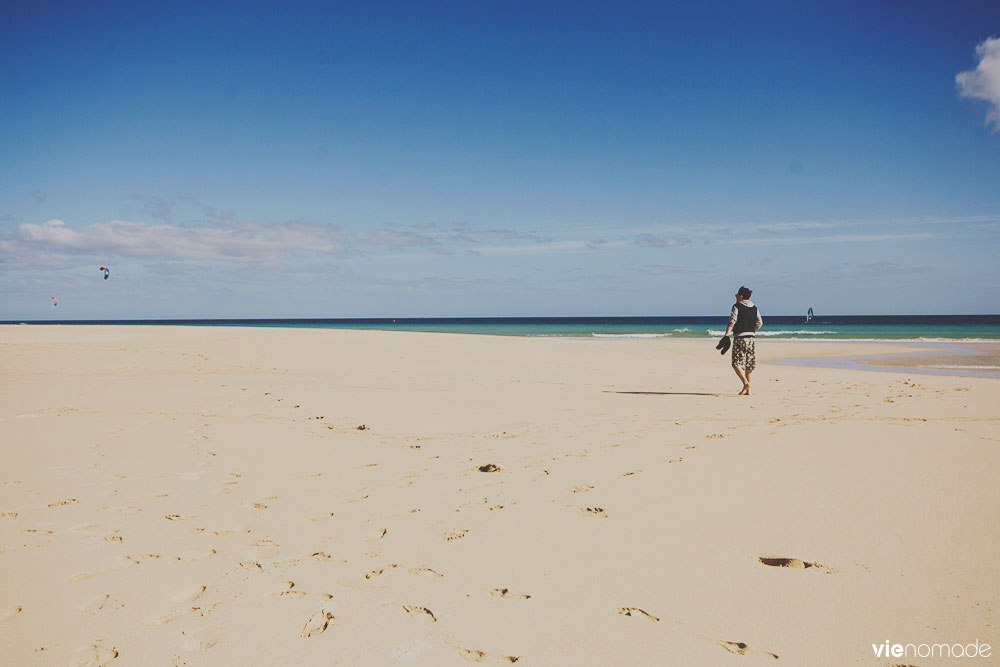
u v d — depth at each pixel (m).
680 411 7.82
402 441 5.92
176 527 3.52
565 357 17.12
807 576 2.77
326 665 2.13
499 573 2.87
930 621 2.36
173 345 18.72
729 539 3.23
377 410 7.92
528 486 4.30
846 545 3.10
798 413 7.58
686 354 19.92
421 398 9.11
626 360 16.69
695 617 2.43
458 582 2.78
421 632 2.35
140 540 3.32
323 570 2.92
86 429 6.43
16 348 17.20
